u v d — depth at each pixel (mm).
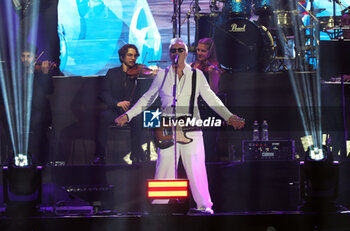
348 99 23609
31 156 15188
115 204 18859
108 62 37062
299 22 26891
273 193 18984
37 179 15164
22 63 22234
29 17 25000
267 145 21312
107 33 37125
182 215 14898
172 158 17266
